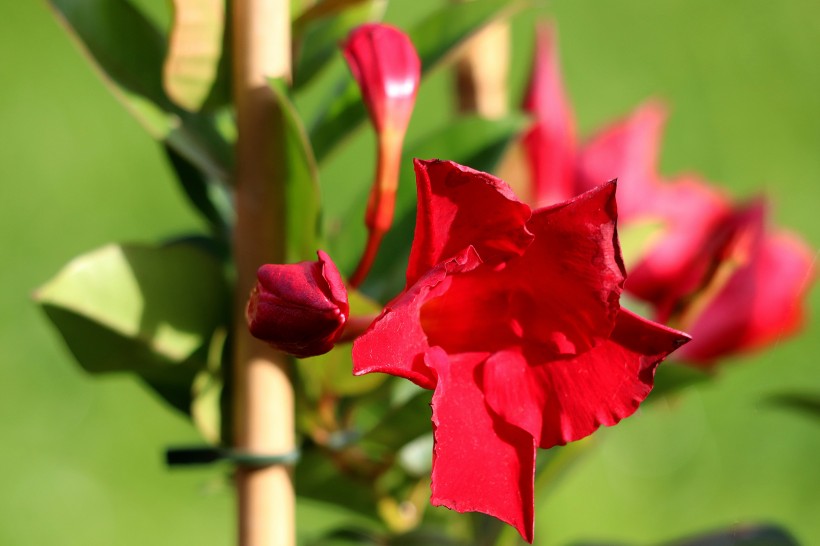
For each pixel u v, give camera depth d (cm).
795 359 168
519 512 62
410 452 75
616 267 62
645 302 76
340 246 73
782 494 162
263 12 67
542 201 75
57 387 173
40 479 166
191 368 71
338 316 62
